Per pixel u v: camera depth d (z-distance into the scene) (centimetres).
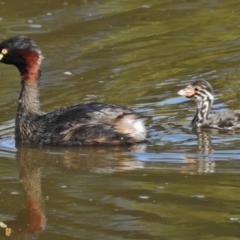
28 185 1263
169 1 2570
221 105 1711
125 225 1074
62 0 2569
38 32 2300
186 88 1603
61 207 1153
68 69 2020
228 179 1247
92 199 1180
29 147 1495
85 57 2108
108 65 2041
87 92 1838
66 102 1772
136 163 1355
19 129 1547
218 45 2158
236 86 1834
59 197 1198
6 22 2380
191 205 1141
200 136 1514
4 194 1225
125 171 1311
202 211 1115
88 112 1505
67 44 2211
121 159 1386
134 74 1959
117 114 1495
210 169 1302
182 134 1537
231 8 2484
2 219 1130
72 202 1170
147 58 2080
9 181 1284
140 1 2564
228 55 2067
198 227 1055
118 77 1945
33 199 1194
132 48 2170
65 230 1065
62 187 1241
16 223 1113
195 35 2256
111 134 1476
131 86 1872
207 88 1577
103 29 2327
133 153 1421
